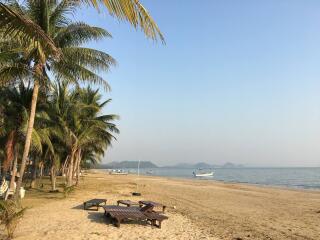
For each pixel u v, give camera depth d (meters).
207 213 19.38
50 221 14.02
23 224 12.98
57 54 8.70
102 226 13.38
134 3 5.44
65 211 16.98
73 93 32.47
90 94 34.78
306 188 58.75
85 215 15.91
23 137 23.66
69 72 18.41
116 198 25.97
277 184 72.88
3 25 6.80
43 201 21.08
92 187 38.38
